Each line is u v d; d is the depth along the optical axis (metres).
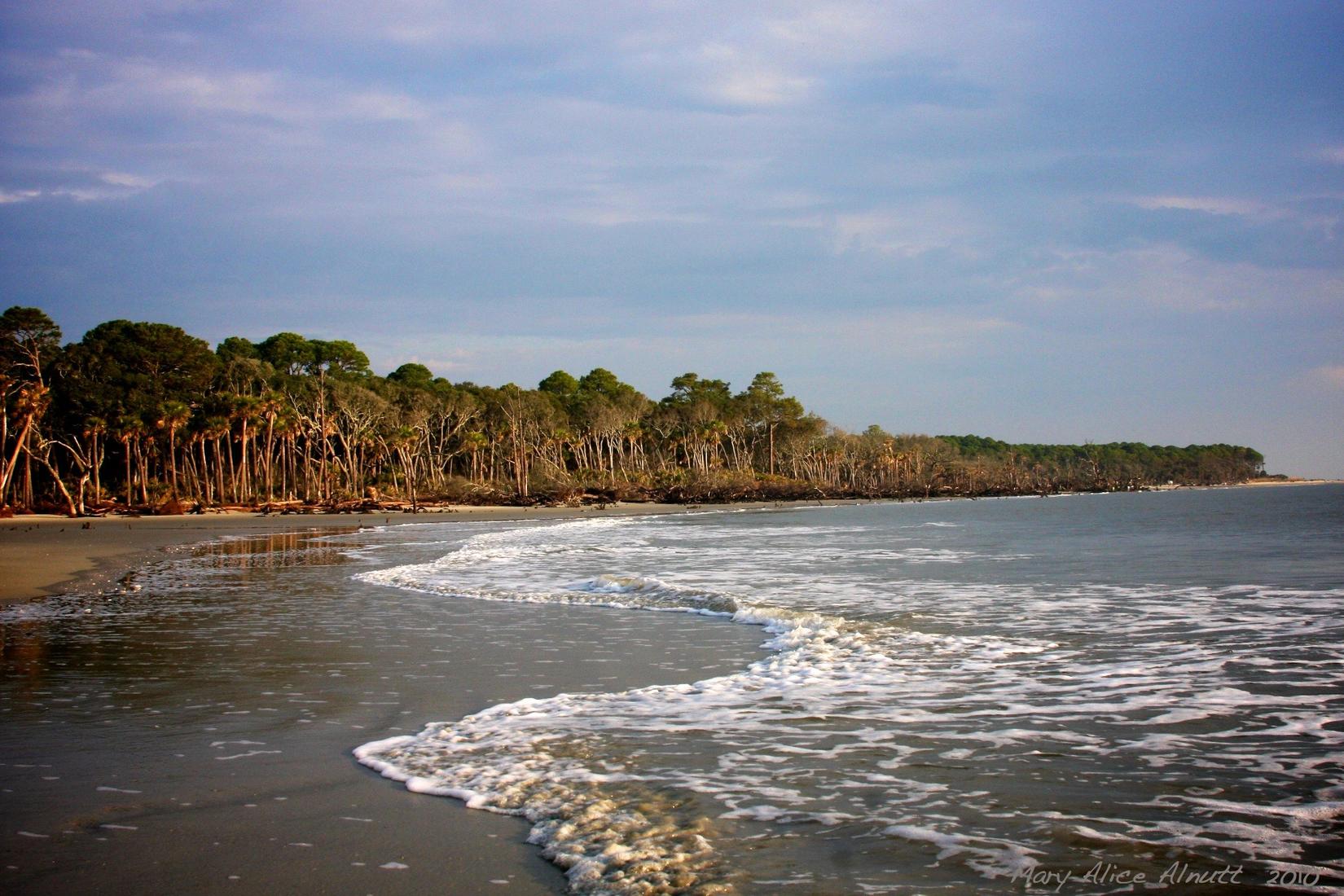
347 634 13.68
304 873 4.84
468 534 47.00
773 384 151.00
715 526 57.28
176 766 6.88
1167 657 11.06
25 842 5.30
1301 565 23.92
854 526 55.44
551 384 137.12
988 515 73.94
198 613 16.31
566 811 5.80
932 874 4.80
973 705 8.70
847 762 6.83
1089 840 5.24
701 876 4.78
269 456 82.94
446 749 7.30
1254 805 5.82
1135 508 85.44
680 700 9.12
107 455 87.19
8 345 76.31
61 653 12.03
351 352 107.25
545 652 12.06
